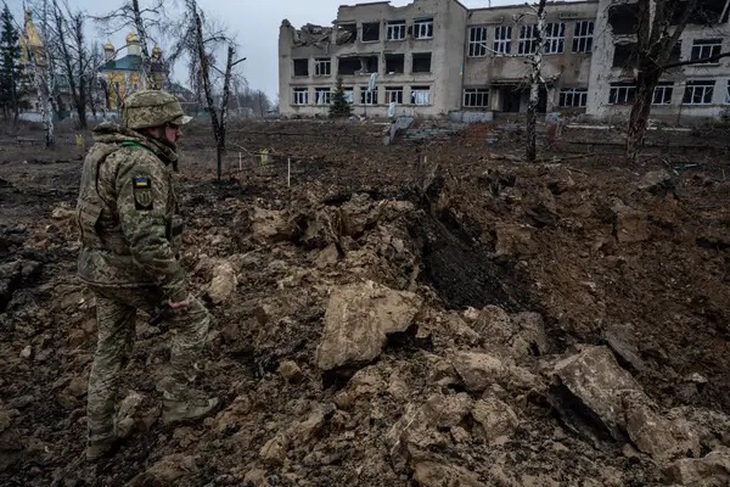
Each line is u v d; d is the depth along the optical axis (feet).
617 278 28.17
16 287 17.69
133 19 64.44
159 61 90.74
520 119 110.63
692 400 17.33
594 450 9.07
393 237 22.17
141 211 8.52
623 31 115.65
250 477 8.55
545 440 9.12
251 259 19.12
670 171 48.80
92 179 8.83
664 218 32.30
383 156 63.26
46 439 10.67
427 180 31.58
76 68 137.28
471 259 26.25
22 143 87.30
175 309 9.35
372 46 137.69
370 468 8.50
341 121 117.91
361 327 11.59
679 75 105.91
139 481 8.82
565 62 121.80
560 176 40.04
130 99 8.98
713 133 79.05
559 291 26.40
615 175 46.01
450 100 133.08
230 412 10.64
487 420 9.07
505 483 7.69
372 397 10.37
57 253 21.65
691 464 8.11
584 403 9.64
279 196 35.17
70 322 15.39
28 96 161.27
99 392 9.63
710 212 34.55
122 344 9.95
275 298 15.17
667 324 24.94
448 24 126.72
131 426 10.46
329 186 37.32
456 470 7.81
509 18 128.88
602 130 86.33
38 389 12.55
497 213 32.04
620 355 19.56
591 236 31.30
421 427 8.75
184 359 10.12
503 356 13.23
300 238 21.33
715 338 23.71
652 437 8.98
